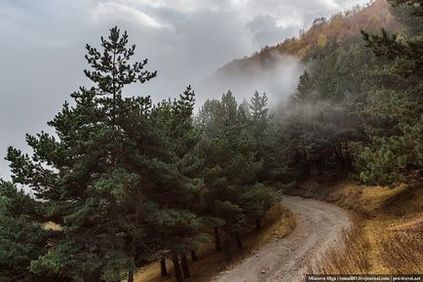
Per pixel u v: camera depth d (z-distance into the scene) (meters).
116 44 20.52
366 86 44.38
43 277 19.14
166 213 20.39
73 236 19.30
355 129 46.72
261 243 31.62
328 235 27.17
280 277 19.98
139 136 21.19
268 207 40.62
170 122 27.33
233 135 39.28
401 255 13.34
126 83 20.81
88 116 20.03
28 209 19.84
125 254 19.62
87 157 19.52
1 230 19.16
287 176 61.59
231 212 30.50
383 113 20.50
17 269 19.00
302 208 44.00
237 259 28.81
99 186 17.77
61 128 20.69
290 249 26.16
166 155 22.36
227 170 31.08
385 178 18.80
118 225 20.58
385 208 29.84
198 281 25.39
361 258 15.08
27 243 19.27
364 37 16.56
